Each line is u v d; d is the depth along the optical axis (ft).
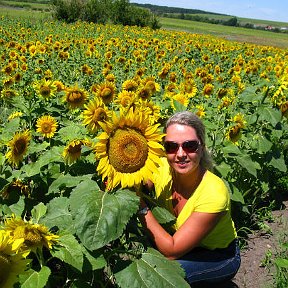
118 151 3.54
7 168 5.17
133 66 17.98
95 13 58.08
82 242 3.39
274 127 8.04
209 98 11.47
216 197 4.47
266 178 8.15
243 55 28.66
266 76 15.42
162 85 14.75
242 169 7.78
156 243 4.23
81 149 4.86
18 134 4.96
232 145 6.84
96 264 3.62
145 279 3.70
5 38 26.58
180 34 45.85
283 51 34.47
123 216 3.45
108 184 3.62
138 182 3.56
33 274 3.21
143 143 3.57
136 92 8.91
